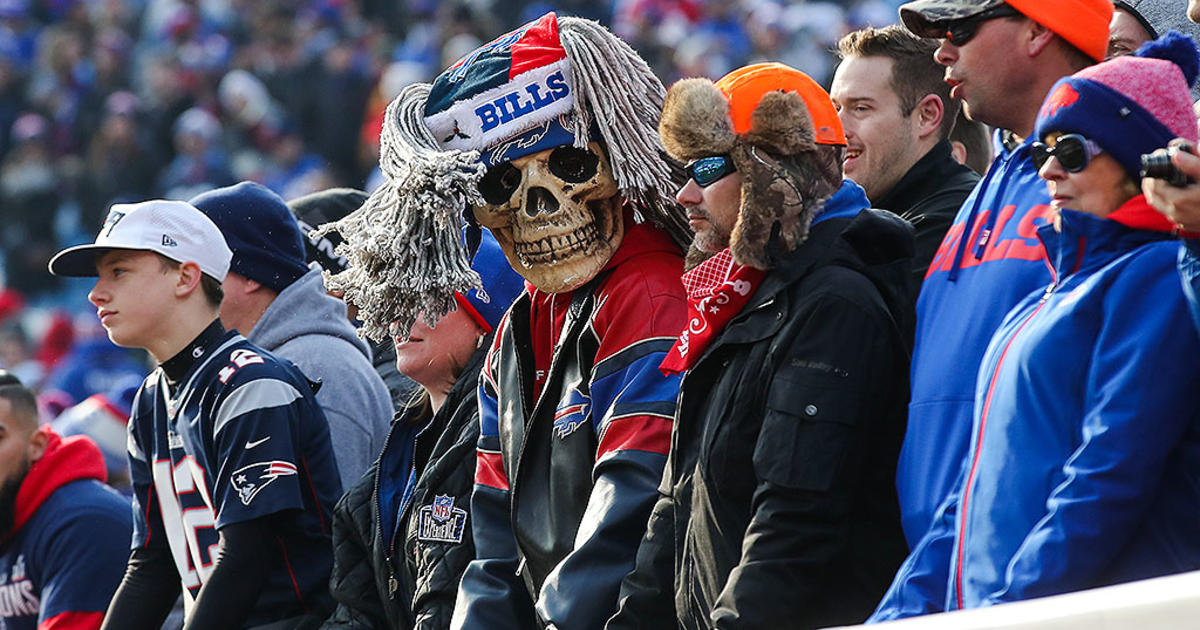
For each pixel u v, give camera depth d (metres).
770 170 10.17
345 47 54.94
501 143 12.69
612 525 11.41
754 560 9.66
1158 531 8.20
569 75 12.61
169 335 14.61
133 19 64.88
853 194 10.61
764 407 9.99
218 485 14.09
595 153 12.62
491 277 14.52
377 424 15.96
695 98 10.29
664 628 10.84
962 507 8.94
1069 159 8.66
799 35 45.84
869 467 10.14
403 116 12.94
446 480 13.66
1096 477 8.07
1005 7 10.33
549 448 12.54
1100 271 8.55
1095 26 10.30
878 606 9.67
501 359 13.30
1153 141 8.54
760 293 10.23
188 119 54.72
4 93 60.91
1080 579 8.01
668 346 11.96
